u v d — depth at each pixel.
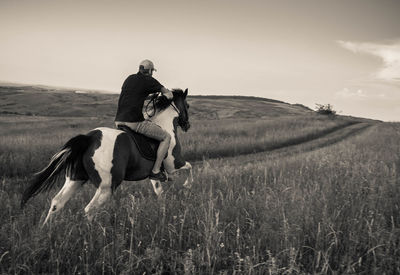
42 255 4.66
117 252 4.65
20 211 6.27
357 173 8.46
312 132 31.88
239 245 4.94
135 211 5.50
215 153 19.19
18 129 32.12
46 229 5.07
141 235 5.18
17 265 4.24
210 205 5.66
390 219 5.91
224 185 8.19
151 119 7.30
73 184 5.88
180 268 4.66
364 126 48.09
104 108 100.38
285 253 4.66
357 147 17.95
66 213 5.95
